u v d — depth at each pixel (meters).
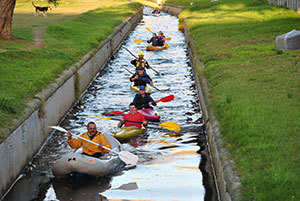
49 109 12.52
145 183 8.86
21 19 34.28
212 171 9.43
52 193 8.59
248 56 18.12
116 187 8.72
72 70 16.00
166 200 7.95
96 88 18.98
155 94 17.41
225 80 14.11
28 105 10.73
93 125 9.97
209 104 12.40
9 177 8.91
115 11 45.47
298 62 15.66
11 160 9.04
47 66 15.40
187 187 8.59
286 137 8.22
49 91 12.53
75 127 13.34
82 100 16.84
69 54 18.52
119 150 10.45
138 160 10.34
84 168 8.97
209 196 8.12
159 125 12.28
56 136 12.47
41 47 20.06
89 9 46.28
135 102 14.79
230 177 7.18
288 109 9.91
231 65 16.47
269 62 16.17
